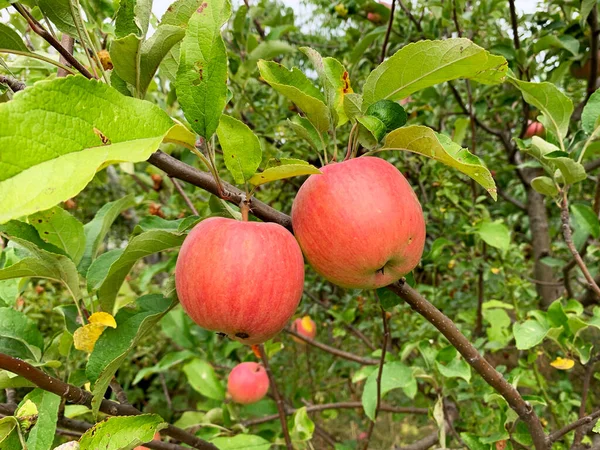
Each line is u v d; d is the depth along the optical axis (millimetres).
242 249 209
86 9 337
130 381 870
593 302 535
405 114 236
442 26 573
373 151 247
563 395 484
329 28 851
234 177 219
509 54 507
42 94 136
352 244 216
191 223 248
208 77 189
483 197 554
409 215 223
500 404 340
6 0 214
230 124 201
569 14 542
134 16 235
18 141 130
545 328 361
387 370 398
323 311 787
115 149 146
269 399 584
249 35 577
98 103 148
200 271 209
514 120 694
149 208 665
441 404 384
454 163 209
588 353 353
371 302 593
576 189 671
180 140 194
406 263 234
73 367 500
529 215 660
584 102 497
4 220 121
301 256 229
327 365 819
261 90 686
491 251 592
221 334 249
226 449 411
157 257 974
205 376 523
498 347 465
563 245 644
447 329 262
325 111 260
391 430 881
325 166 241
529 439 364
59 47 232
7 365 214
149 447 291
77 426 284
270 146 608
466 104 700
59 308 300
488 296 663
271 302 211
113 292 275
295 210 238
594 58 463
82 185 134
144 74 231
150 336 839
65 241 303
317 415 777
